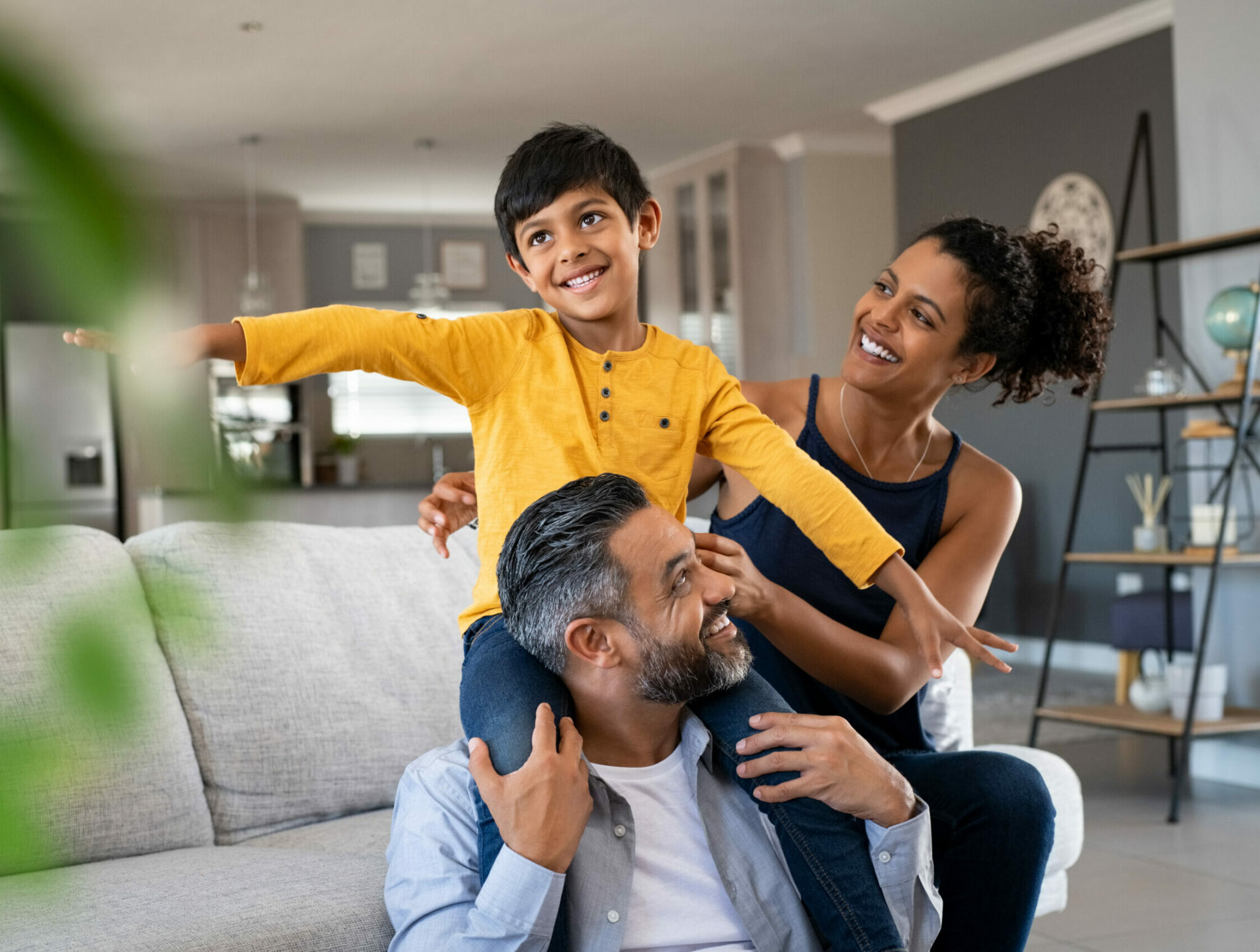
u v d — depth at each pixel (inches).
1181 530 240.5
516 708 53.7
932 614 59.8
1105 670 258.1
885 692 66.7
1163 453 179.8
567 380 61.2
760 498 73.4
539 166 61.1
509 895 49.6
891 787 57.3
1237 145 169.2
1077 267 75.7
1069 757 184.5
